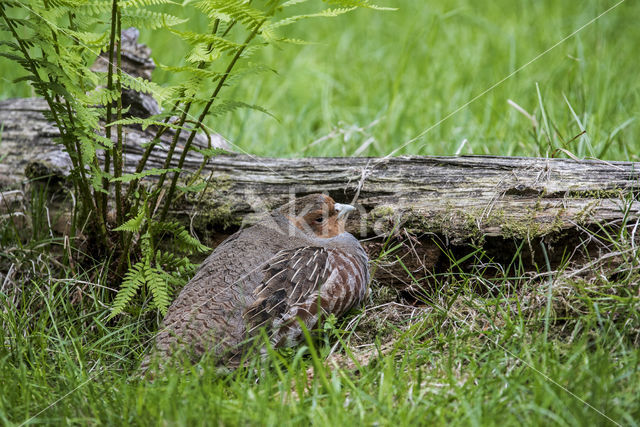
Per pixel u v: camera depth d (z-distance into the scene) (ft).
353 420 18.95
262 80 51.67
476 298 26.53
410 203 29.30
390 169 30.35
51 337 26.03
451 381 20.79
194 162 32.63
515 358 22.47
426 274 29.12
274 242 27.68
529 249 27.71
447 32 60.59
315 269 26.00
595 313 23.47
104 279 29.12
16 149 34.76
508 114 43.14
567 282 25.11
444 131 44.19
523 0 67.72
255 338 23.76
